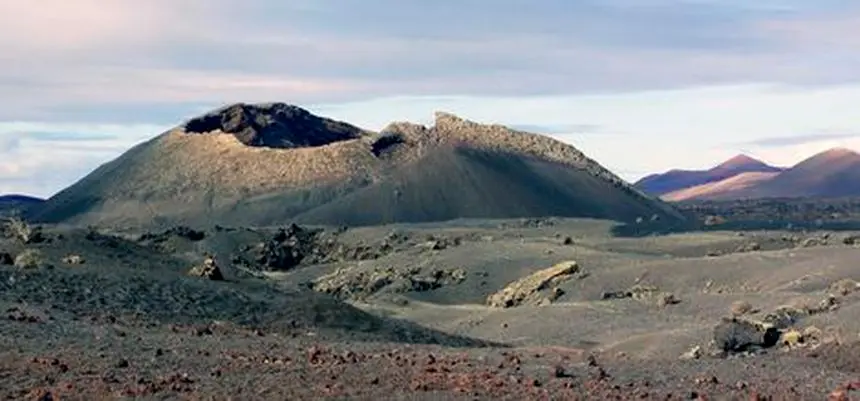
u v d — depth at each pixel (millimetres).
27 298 44625
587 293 108688
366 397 24828
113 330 38000
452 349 40562
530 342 69688
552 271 120438
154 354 31469
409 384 26875
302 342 40250
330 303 55594
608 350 49688
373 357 33438
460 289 129250
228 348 35094
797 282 90562
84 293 48625
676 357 41656
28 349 30344
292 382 26703
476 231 197750
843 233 171625
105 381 25375
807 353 38625
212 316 49000
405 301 119562
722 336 42812
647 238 171375
